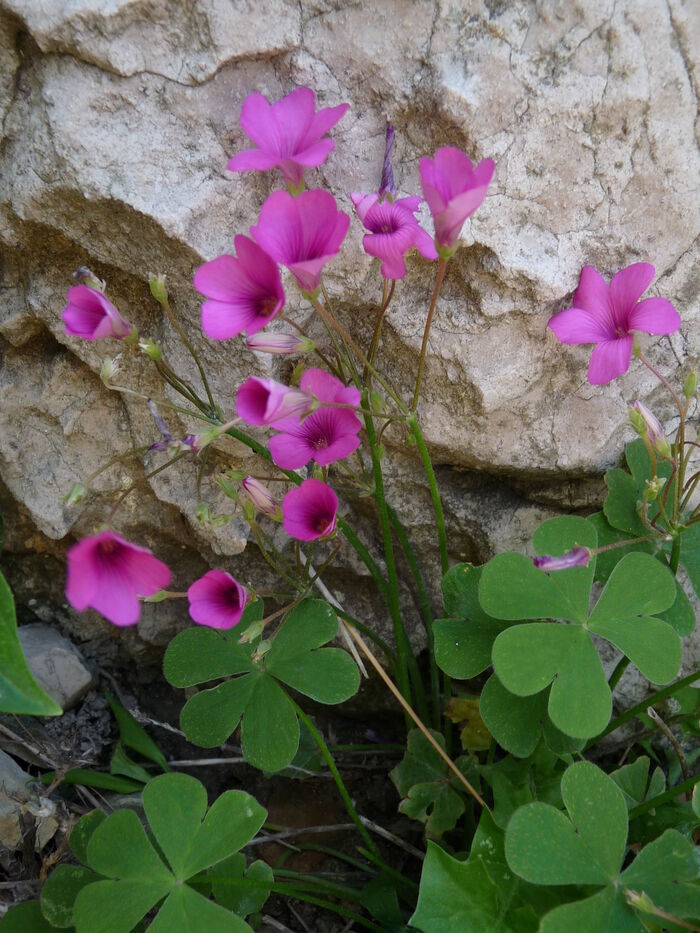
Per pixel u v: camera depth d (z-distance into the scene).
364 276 0.15
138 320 0.16
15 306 0.16
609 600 0.13
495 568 0.14
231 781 0.19
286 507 0.13
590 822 0.12
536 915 0.13
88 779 0.17
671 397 0.16
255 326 0.12
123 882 0.13
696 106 0.15
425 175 0.11
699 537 0.15
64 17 0.13
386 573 0.18
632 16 0.14
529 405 0.15
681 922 0.11
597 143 0.14
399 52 0.14
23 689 0.11
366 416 0.14
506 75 0.14
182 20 0.13
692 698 0.17
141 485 0.17
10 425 0.17
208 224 0.14
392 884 0.16
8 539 0.19
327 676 0.14
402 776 0.16
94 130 0.14
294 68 0.14
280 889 0.15
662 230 0.15
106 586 0.11
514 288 0.14
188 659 0.15
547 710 0.13
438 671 0.18
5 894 0.16
